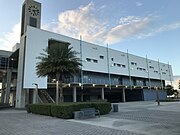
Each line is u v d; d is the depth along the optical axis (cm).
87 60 4200
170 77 7219
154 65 6444
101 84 4362
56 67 1992
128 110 2170
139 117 1452
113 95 5688
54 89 4078
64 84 3647
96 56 4434
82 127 1015
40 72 2108
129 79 5422
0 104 3572
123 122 1188
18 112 2344
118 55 5072
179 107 2392
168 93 6756
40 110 1905
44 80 3281
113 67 4828
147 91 5834
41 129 971
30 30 3306
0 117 1680
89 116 1486
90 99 4816
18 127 1055
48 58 2055
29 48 3225
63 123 1198
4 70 4031
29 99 3369
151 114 1647
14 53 3912
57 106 1580
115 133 821
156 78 6388
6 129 993
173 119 1284
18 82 3403
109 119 1372
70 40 3916
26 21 3634
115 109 1978
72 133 845
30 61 3192
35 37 3344
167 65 7219
